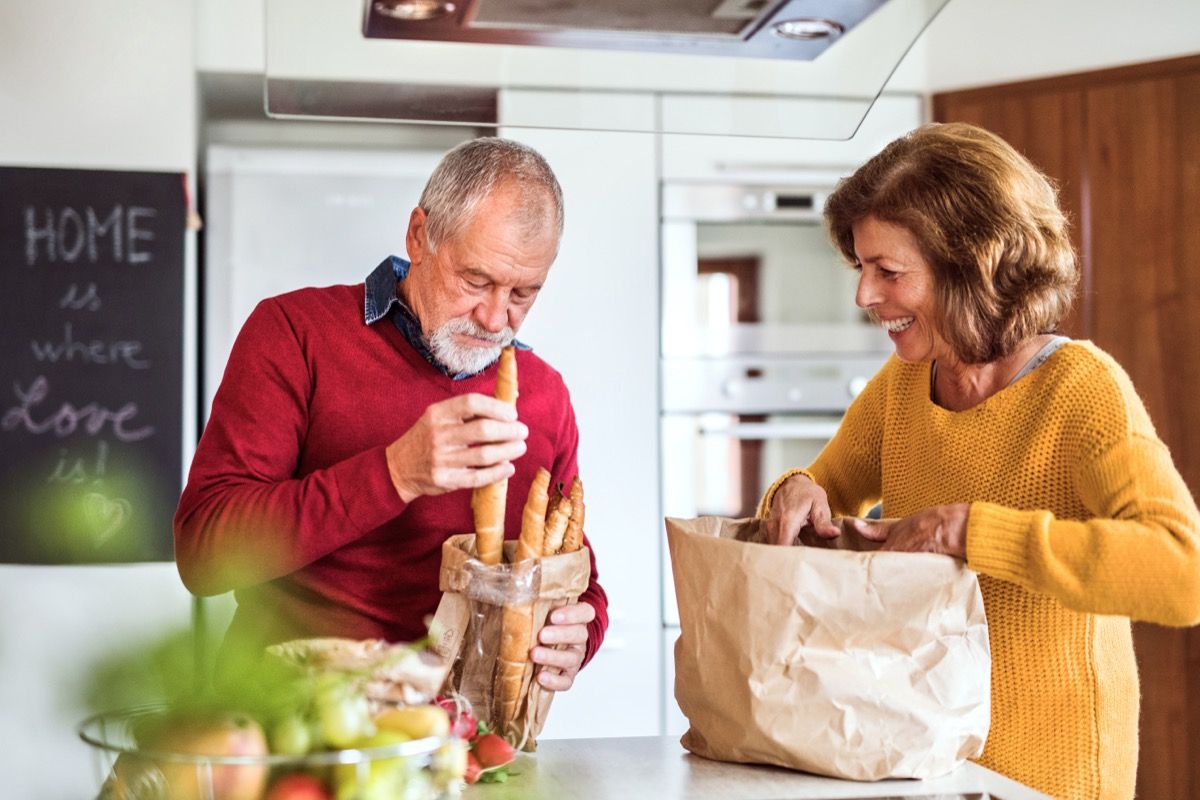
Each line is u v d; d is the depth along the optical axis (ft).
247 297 9.41
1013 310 4.25
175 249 9.09
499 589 3.89
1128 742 4.30
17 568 8.81
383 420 4.86
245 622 4.87
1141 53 9.39
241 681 2.98
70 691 2.35
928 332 4.43
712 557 3.97
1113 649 4.26
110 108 9.04
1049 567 3.77
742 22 4.10
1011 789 3.75
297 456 4.86
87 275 9.03
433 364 4.95
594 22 4.05
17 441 8.96
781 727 3.85
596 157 9.91
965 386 4.58
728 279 10.12
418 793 3.06
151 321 9.08
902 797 3.65
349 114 4.29
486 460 3.98
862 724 3.82
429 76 4.22
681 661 4.10
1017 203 4.21
